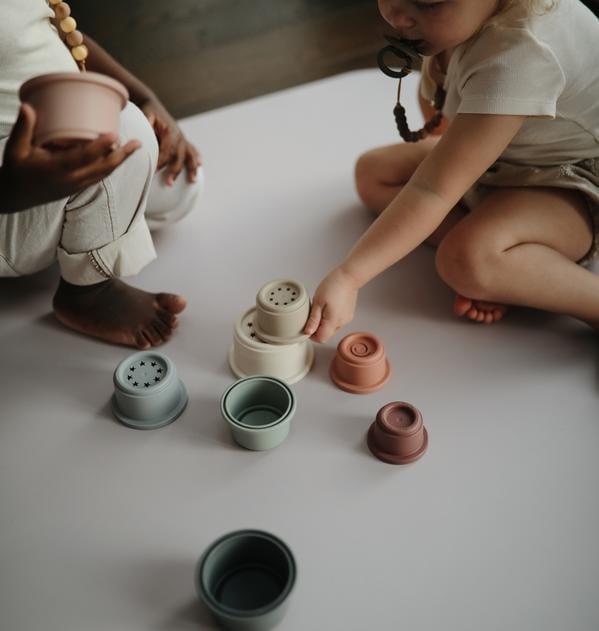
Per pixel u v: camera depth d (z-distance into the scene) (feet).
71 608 2.82
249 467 3.24
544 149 3.59
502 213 3.63
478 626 2.72
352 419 3.42
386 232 3.36
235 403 3.36
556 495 3.09
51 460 3.30
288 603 2.70
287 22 6.98
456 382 3.56
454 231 3.68
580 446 3.27
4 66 3.22
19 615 2.80
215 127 5.29
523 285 3.61
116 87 2.48
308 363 3.65
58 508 3.13
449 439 3.32
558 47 3.21
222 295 4.05
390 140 5.08
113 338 3.76
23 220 3.34
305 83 6.28
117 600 2.83
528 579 2.84
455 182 3.28
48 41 3.36
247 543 2.80
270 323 3.40
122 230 3.49
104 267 3.58
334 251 4.29
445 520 3.03
